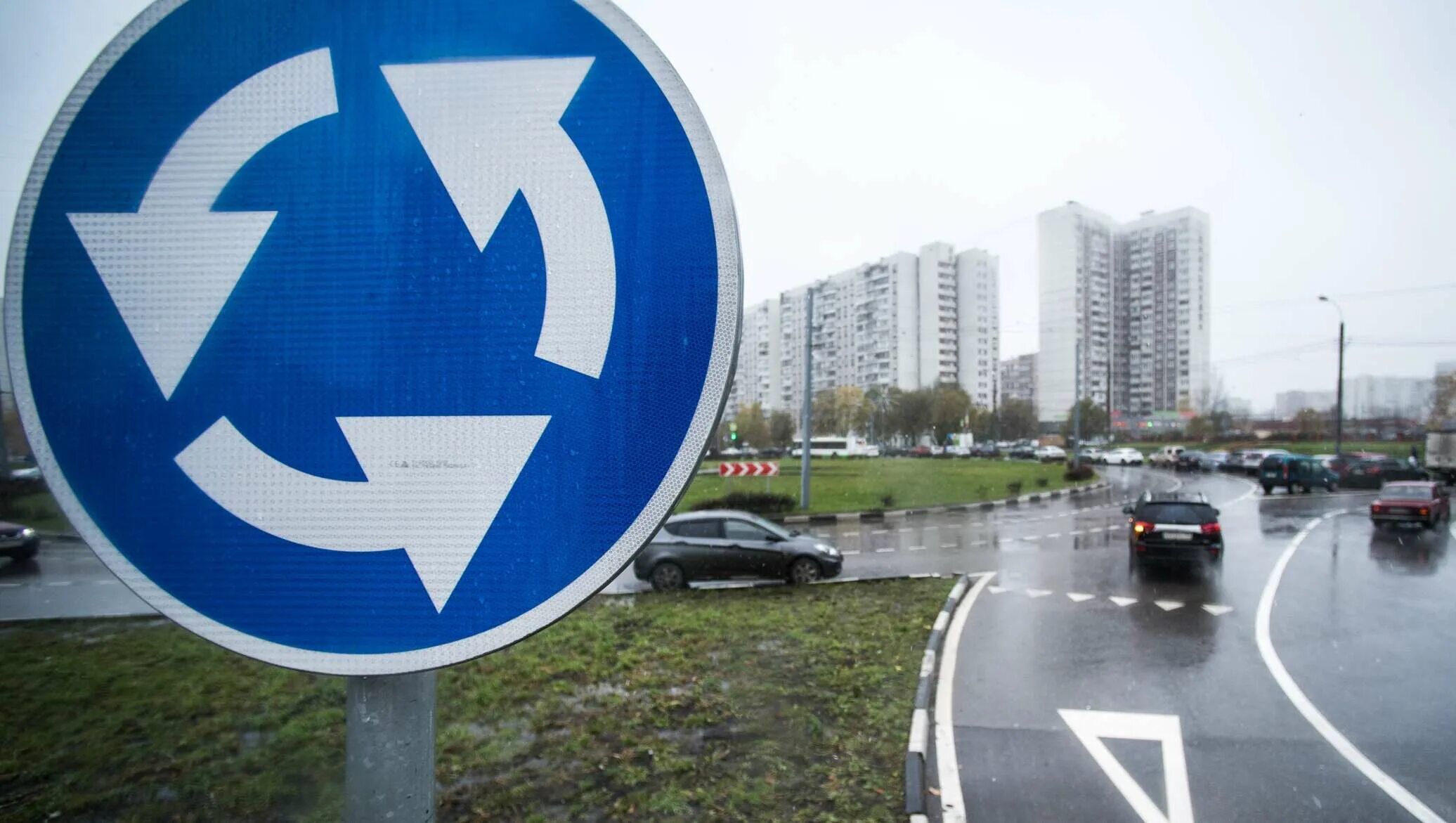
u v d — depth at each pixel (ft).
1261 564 41.45
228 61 4.78
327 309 4.68
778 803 13.37
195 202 4.71
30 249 4.67
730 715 17.56
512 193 4.73
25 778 14.29
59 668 21.02
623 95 4.73
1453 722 18.35
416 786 4.76
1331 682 21.53
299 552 4.62
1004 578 37.73
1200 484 111.55
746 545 36.55
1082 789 14.89
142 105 4.75
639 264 4.66
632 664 21.47
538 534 4.61
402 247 4.71
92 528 4.61
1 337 4.63
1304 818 13.73
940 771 15.62
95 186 4.71
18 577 41.65
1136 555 40.91
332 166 4.75
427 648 4.59
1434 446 103.04
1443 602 31.99
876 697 18.85
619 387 4.63
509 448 4.62
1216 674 22.16
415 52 4.79
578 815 12.80
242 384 4.67
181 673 20.56
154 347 4.65
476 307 4.68
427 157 4.75
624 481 4.61
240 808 13.01
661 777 14.33
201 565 4.61
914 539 53.78
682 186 4.68
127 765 14.73
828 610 29.12
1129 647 25.00
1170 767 15.89
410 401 4.67
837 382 315.78
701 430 4.59
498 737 16.07
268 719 16.92
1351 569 40.01
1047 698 20.06
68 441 4.64
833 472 125.90
